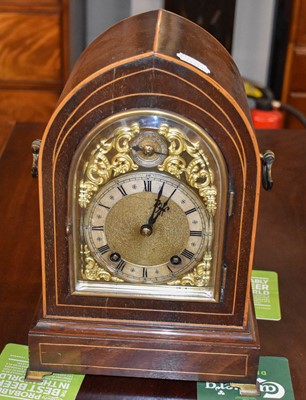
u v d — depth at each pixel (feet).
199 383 4.80
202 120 4.16
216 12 10.23
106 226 4.52
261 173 4.43
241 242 4.47
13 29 10.21
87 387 4.74
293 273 5.74
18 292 5.45
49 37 10.28
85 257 4.61
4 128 9.15
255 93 9.27
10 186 6.66
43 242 4.51
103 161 4.31
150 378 4.83
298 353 4.99
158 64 4.02
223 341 4.66
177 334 4.67
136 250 4.57
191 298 4.62
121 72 4.05
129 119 4.17
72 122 4.20
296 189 6.73
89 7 12.07
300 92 10.84
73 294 4.64
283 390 4.73
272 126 9.14
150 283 4.66
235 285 4.58
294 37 10.43
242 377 4.73
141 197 4.43
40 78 10.59
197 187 4.36
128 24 4.67
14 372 4.80
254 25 12.05
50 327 4.70
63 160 4.30
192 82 4.07
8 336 5.05
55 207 4.42
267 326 5.20
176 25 4.61
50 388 4.72
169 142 4.23
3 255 5.82
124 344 4.68
